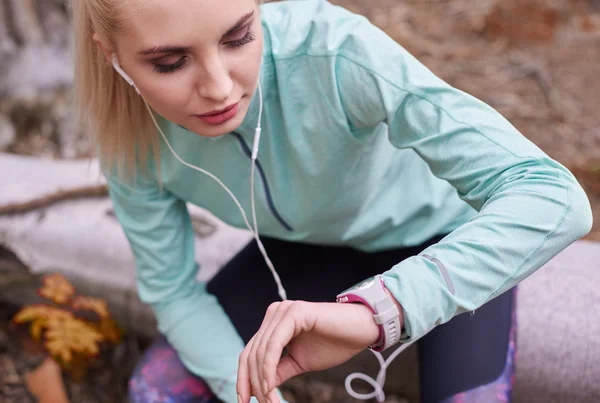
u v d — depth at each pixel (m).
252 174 1.26
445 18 3.56
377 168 1.36
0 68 2.82
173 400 1.53
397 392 1.82
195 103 1.05
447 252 0.96
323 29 1.17
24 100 2.79
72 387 1.91
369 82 1.13
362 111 1.17
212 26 0.96
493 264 0.96
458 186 1.10
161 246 1.50
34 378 1.85
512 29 3.40
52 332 1.82
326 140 1.23
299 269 1.62
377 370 1.79
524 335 1.62
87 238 2.01
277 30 1.24
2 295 2.10
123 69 1.11
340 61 1.15
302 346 0.94
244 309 1.62
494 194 1.03
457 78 3.17
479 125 1.07
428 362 1.44
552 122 2.88
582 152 2.71
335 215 1.40
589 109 2.93
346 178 1.31
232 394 1.48
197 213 2.05
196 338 1.52
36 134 2.78
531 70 3.18
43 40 2.87
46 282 1.90
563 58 3.25
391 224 1.45
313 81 1.19
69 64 2.90
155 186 1.46
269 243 1.67
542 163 1.03
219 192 1.43
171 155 1.38
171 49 0.98
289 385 1.94
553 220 0.98
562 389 1.59
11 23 2.81
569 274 1.70
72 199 2.14
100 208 2.11
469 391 1.37
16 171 2.26
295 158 1.29
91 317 2.02
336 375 1.87
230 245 1.96
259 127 1.20
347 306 0.92
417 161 1.43
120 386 1.92
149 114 1.32
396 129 1.15
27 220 2.09
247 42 1.03
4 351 1.99
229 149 1.32
